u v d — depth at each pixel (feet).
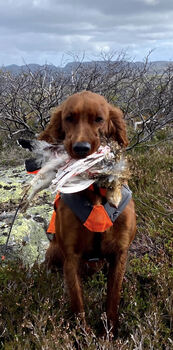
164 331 2.82
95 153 2.54
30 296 2.98
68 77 8.16
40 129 7.81
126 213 2.90
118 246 2.98
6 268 3.37
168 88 8.25
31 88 8.13
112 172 2.53
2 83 8.86
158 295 3.10
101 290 3.25
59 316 2.97
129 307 3.09
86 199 2.77
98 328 3.07
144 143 7.04
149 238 4.12
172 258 3.65
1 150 7.45
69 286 2.98
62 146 2.77
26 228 3.95
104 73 7.97
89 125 2.75
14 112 7.53
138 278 3.52
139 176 5.25
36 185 2.56
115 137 3.06
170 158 5.96
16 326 2.90
